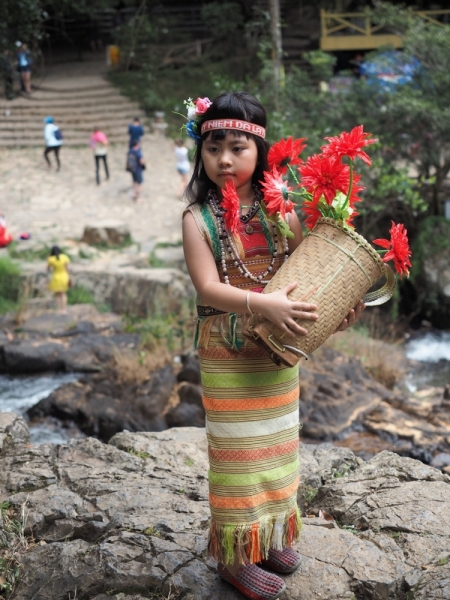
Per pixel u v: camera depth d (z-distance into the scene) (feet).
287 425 8.38
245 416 8.14
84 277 41.19
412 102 41.70
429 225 45.78
